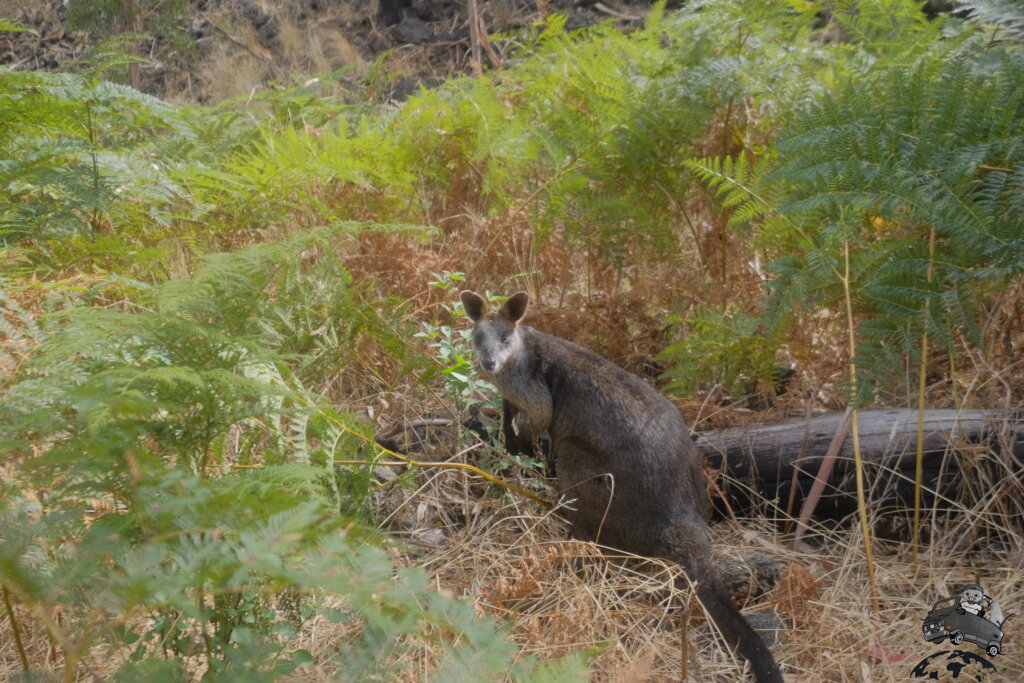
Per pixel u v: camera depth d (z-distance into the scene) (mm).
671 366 5496
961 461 4375
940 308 4086
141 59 5867
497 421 5191
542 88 6449
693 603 3746
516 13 12398
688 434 4527
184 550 2025
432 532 4320
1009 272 3959
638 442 4348
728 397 5191
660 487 4254
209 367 2850
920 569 4152
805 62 6020
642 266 5820
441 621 2197
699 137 5930
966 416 4434
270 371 3521
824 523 4617
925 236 4543
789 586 3721
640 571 4266
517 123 6195
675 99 5762
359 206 6031
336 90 10492
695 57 5969
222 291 3180
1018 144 4203
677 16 6516
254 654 2242
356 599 1982
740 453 4711
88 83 5445
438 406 5207
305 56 12805
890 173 4316
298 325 4254
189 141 7012
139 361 3043
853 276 4383
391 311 4945
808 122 4711
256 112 9750
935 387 4996
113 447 2252
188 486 2201
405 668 2617
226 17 13289
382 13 13391
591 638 3336
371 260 5523
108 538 2055
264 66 12742
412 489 4496
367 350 5082
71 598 2066
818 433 4617
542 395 4754
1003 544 4242
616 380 4648
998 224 4059
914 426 4473
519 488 4730
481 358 4676
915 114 4562
